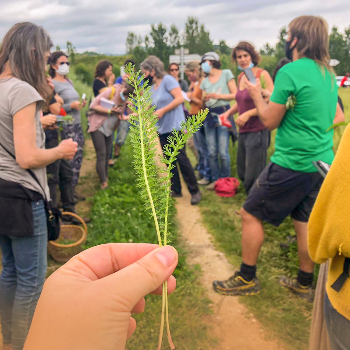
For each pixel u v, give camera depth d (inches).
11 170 64.1
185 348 85.1
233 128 190.1
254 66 155.8
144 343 86.1
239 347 85.9
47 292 20.7
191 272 116.4
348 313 37.9
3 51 65.1
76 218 142.2
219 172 198.4
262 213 92.9
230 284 104.9
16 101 61.7
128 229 140.9
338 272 39.5
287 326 91.8
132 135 21.2
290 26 85.1
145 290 21.3
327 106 82.0
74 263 24.7
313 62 81.4
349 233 34.6
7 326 73.8
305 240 94.3
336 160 35.4
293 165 84.9
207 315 96.9
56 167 130.9
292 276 111.3
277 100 83.3
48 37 68.1
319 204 38.0
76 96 159.9
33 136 63.3
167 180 22.1
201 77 203.9
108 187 193.9
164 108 154.6
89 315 19.7
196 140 212.8
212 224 153.6
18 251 67.6
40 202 68.4
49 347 19.2
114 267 26.0
